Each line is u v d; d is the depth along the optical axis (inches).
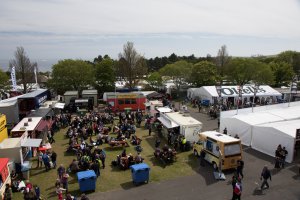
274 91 1974.7
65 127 1341.0
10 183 706.2
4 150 758.5
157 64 5157.5
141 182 701.3
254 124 978.1
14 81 1860.2
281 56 3774.6
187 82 2561.5
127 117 1391.5
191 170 785.6
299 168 746.8
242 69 2472.9
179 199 618.2
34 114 1238.3
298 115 1095.6
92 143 999.6
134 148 1000.2
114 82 2388.0
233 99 1876.2
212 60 3799.2
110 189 674.8
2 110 1348.4
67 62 2177.7
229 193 640.4
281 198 613.9
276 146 876.0
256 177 727.7
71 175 764.0
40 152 890.7
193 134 992.9
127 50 2504.9
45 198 639.1
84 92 1862.7
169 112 1258.6
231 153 751.7
